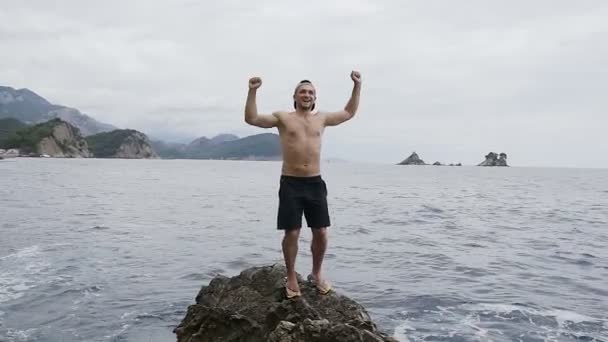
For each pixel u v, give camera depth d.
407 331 9.78
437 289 12.79
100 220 24.89
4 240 18.17
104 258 15.71
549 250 18.61
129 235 20.45
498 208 36.44
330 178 93.62
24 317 10.18
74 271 13.81
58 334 9.38
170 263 15.34
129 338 9.27
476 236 22.05
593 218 29.92
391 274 14.46
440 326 10.05
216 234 21.45
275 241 19.84
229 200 39.69
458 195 50.91
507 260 16.64
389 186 66.75
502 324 10.16
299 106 6.57
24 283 12.48
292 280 6.81
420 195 50.00
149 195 42.91
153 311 10.73
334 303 6.93
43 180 60.56
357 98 6.78
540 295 12.25
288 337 5.93
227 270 14.66
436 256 17.22
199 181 70.88
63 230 21.06
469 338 9.39
